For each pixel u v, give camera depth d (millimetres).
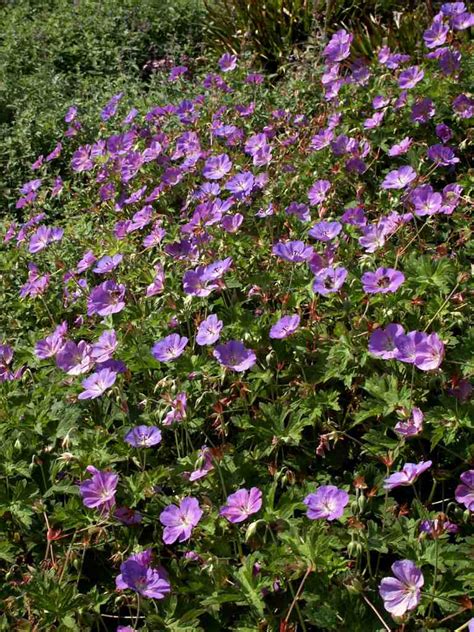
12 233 1625
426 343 884
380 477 915
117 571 913
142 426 955
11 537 958
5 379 1144
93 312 1155
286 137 1679
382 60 1760
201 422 1019
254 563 815
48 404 1078
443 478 910
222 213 1347
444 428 899
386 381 947
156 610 827
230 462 963
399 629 756
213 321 1058
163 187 1570
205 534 875
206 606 837
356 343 1011
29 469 978
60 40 2742
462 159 1533
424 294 1081
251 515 877
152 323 1178
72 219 1710
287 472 926
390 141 1573
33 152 2055
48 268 1556
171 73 2137
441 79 1610
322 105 1808
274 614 823
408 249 1243
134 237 1504
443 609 782
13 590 908
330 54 1815
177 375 1062
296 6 2447
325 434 939
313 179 1507
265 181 1455
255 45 2482
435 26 1716
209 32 2629
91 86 2344
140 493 921
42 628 835
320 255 1121
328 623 762
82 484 874
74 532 928
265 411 979
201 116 1865
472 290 1063
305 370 1048
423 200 1238
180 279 1284
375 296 1076
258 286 1196
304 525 857
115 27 2803
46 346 1178
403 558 855
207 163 1541
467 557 786
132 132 1757
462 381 919
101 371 1003
